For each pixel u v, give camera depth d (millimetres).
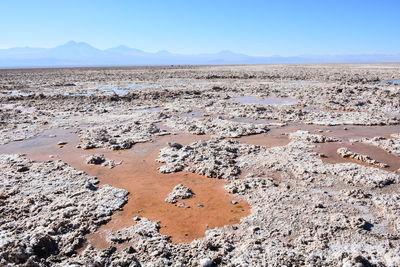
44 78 44562
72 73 57531
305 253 5031
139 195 7301
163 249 5211
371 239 5352
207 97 22906
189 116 16375
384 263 4730
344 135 12086
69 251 5254
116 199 7031
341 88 24531
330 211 6285
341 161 9172
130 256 5012
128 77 44562
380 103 18656
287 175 8164
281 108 17734
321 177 7949
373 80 32844
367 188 7289
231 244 5328
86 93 26469
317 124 14039
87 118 15938
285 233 5586
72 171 8641
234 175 8266
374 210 6301
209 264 4777
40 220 6148
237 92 25703
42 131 13406
